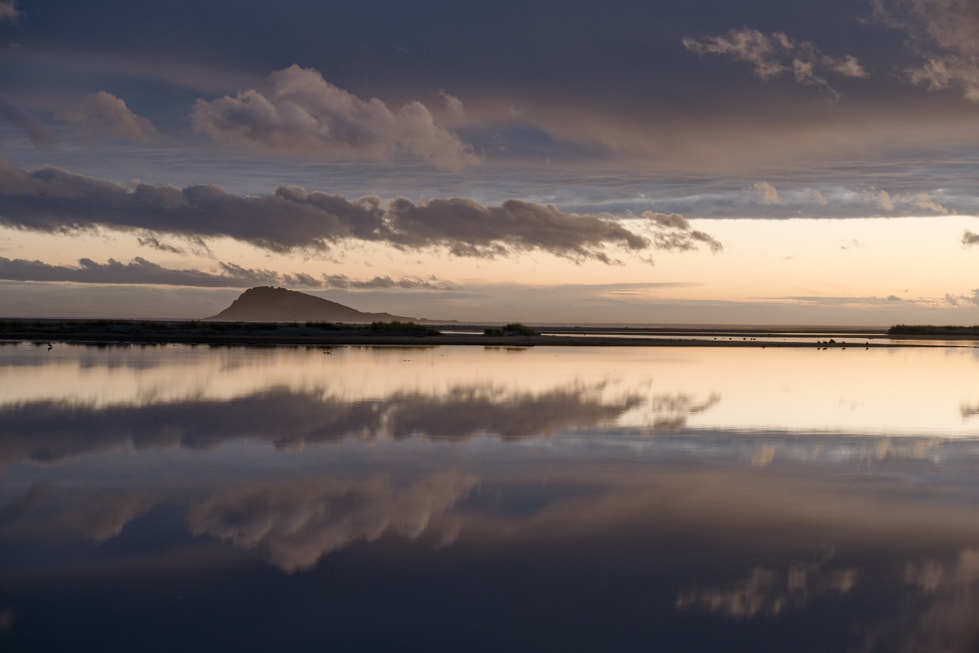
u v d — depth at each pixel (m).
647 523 9.03
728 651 5.90
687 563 7.71
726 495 10.33
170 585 7.06
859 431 15.83
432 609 6.60
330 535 8.50
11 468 11.61
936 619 6.46
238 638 6.05
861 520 9.20
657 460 12.59
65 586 7.02
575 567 7.58
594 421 16.80
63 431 14.88
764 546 8.23
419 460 12.44
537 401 20.30
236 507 9.57
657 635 6.15
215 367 30.67
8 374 26.47
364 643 6.00
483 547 8.15
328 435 14.68
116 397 20.27
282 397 20.62
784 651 5.88
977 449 13.88
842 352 52.94
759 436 15.06
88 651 5.84
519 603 6.73
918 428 16.33
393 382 25.25
